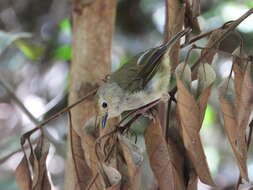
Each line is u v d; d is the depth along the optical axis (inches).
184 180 224.8
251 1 459.8
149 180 356.8
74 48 303.9
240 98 210.8
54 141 401.1
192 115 202.1
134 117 222.1
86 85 296.7
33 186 222.5
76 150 238.4
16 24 579.8
